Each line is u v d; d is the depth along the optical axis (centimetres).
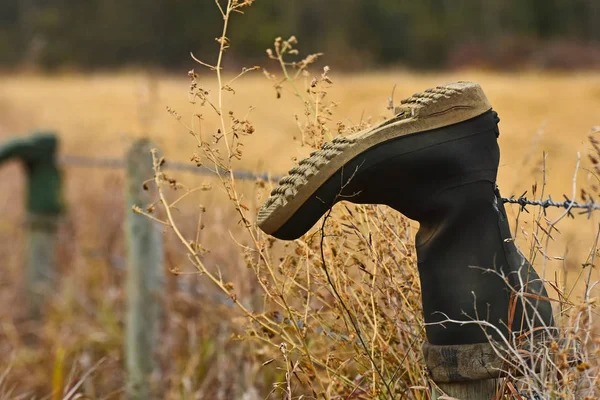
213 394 543
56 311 754
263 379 489
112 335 668
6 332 727
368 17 5719
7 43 6719
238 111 1778
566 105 2142
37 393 611
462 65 5144
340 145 284
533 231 329
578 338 305
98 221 839
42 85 3619
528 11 5812
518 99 2238
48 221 811
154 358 583
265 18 5431
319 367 403
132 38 6362
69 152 1205
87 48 6488
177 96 2408
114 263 757
